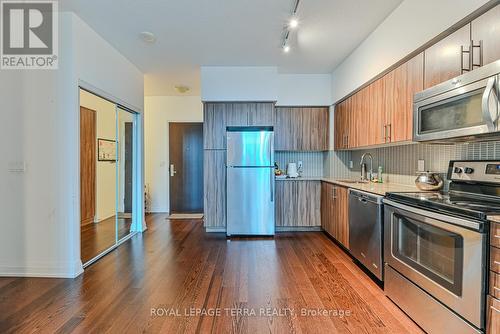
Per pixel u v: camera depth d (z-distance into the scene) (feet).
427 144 9.05
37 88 9.39
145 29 10.52
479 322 4.92
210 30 10.62
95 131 11.44
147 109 20.77
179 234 14.92
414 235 6.81
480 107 5.65
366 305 7.61
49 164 9.43
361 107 12.34
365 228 9.50
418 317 6.57
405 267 7.09
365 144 11.90
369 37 10.98
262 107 15.01
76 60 9.50
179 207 20.98
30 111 9.41
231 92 14.65
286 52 12.76
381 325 6.68
